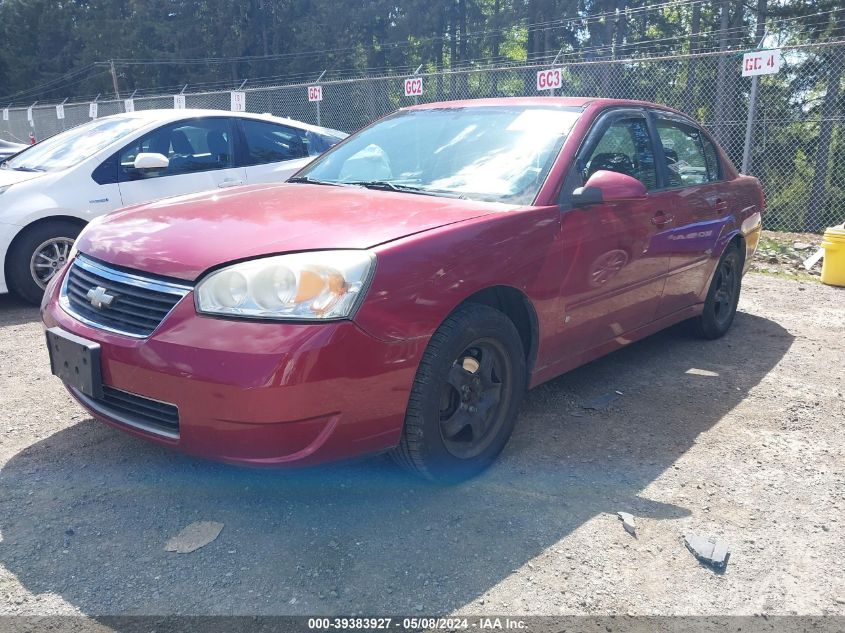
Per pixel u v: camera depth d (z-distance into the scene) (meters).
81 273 2.90
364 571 2.44
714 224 4.74
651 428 3.68
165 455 3.20
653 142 4.28
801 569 2.55
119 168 6.00
